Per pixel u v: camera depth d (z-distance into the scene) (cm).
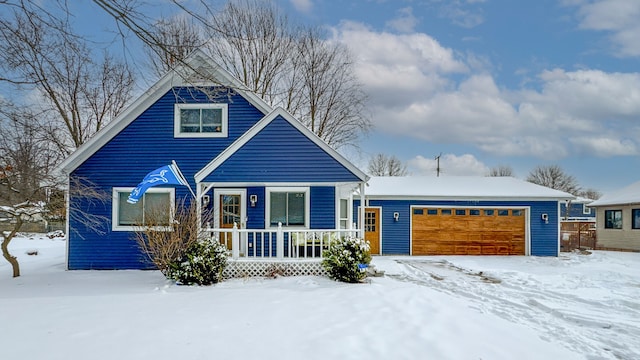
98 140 1216
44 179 1077
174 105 1229
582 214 4012
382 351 495
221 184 1109
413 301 738
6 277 1054
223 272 991
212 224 1190
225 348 492
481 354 496
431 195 1669
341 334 551
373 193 1672
